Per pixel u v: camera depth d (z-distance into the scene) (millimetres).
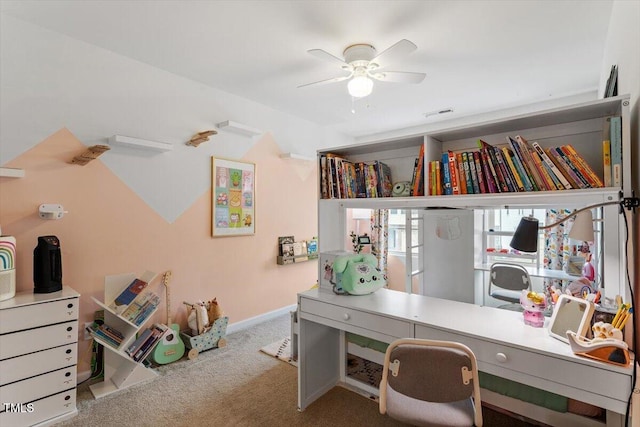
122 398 2137
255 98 3508
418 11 1973
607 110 1438
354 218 5160
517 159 1584
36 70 2150
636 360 1197
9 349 1759
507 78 2988
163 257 2836
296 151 4168
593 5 1919
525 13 1997
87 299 2393
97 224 2445
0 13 2006
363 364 2551
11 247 1918
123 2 1889
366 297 2043
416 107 3820
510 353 1356
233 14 2000
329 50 2441
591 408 1487
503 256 3652
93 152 2207
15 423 1772
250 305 3559
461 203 1780
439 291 2529
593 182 1397
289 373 2488
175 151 2908
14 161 2078
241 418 1943
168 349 2637
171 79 2865
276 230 3875
